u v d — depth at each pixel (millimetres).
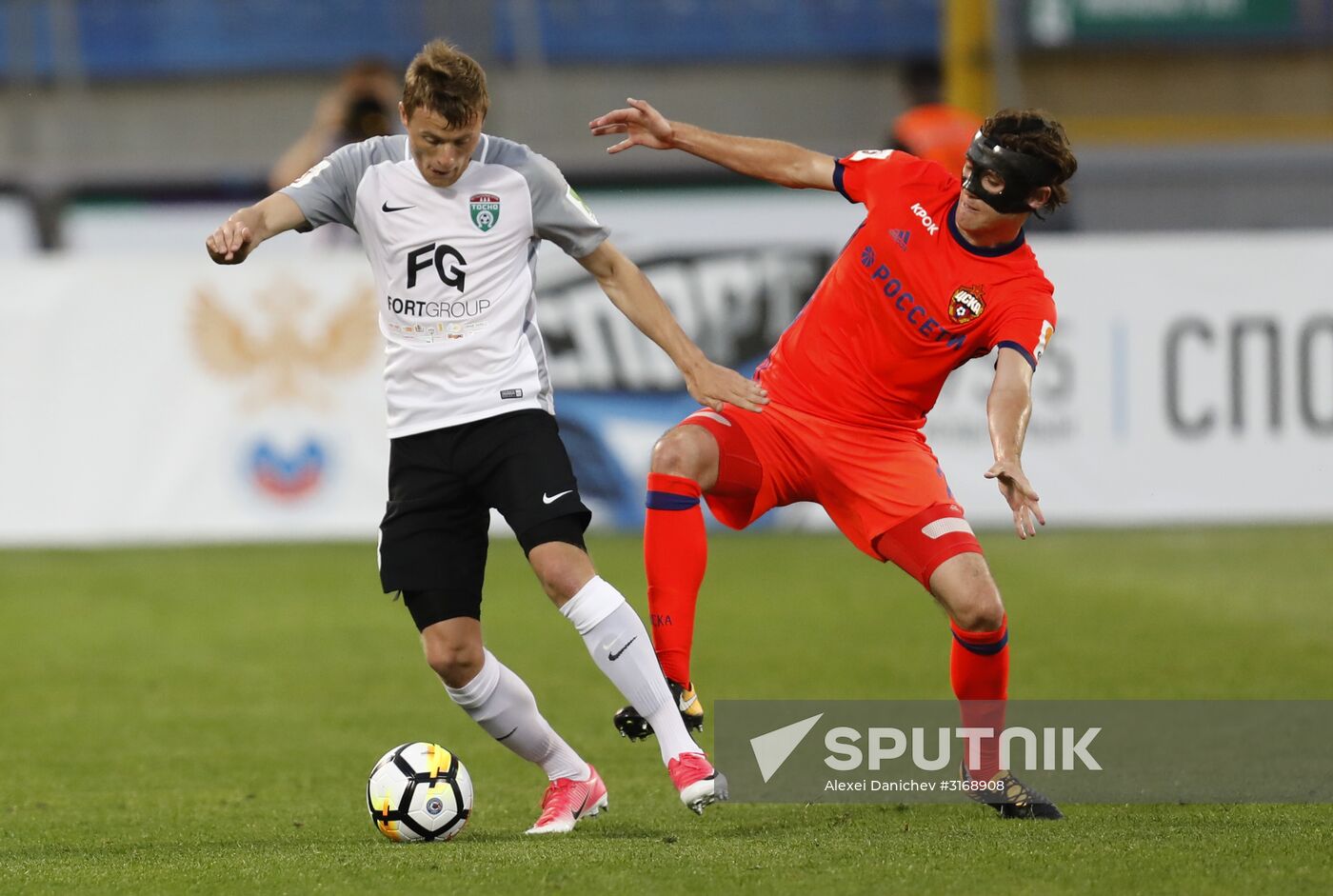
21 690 27109
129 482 39938
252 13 60125
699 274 41875
